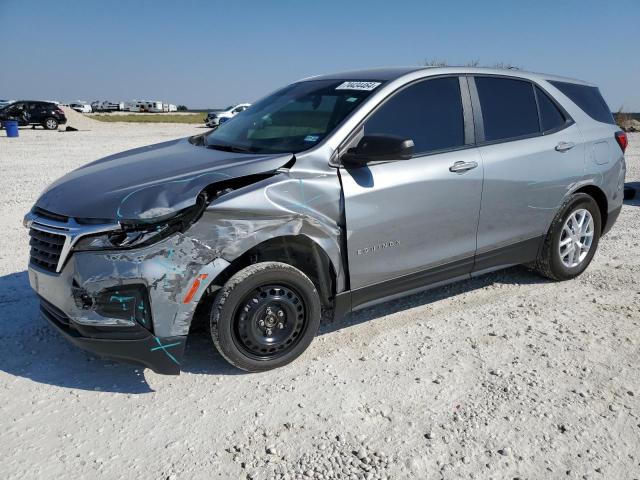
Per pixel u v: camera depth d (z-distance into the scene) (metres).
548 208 4.91
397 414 3.26
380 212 3.91
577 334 4.28
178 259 3.27
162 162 3.90
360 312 4.69
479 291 5.16
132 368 3.77
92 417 3.23
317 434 3.08
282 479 2.73
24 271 5.57
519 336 4.24
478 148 4.44
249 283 3.49
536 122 4.91
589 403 3.37
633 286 5.25
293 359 3.80
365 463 2.85
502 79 4.80
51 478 2.74
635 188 10.11
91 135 26.92
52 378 3.64
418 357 3.92
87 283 3.20
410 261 4.16
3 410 3.28
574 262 5.34
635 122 29.77
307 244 3.76
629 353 3.99
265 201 3.48
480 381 3.61
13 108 31.48
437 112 4.31
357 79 4.43
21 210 8.33
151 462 2.86
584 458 2.90
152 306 3.24
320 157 3.73
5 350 3.98
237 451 2.94
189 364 3.82
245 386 3.55
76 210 3.33
